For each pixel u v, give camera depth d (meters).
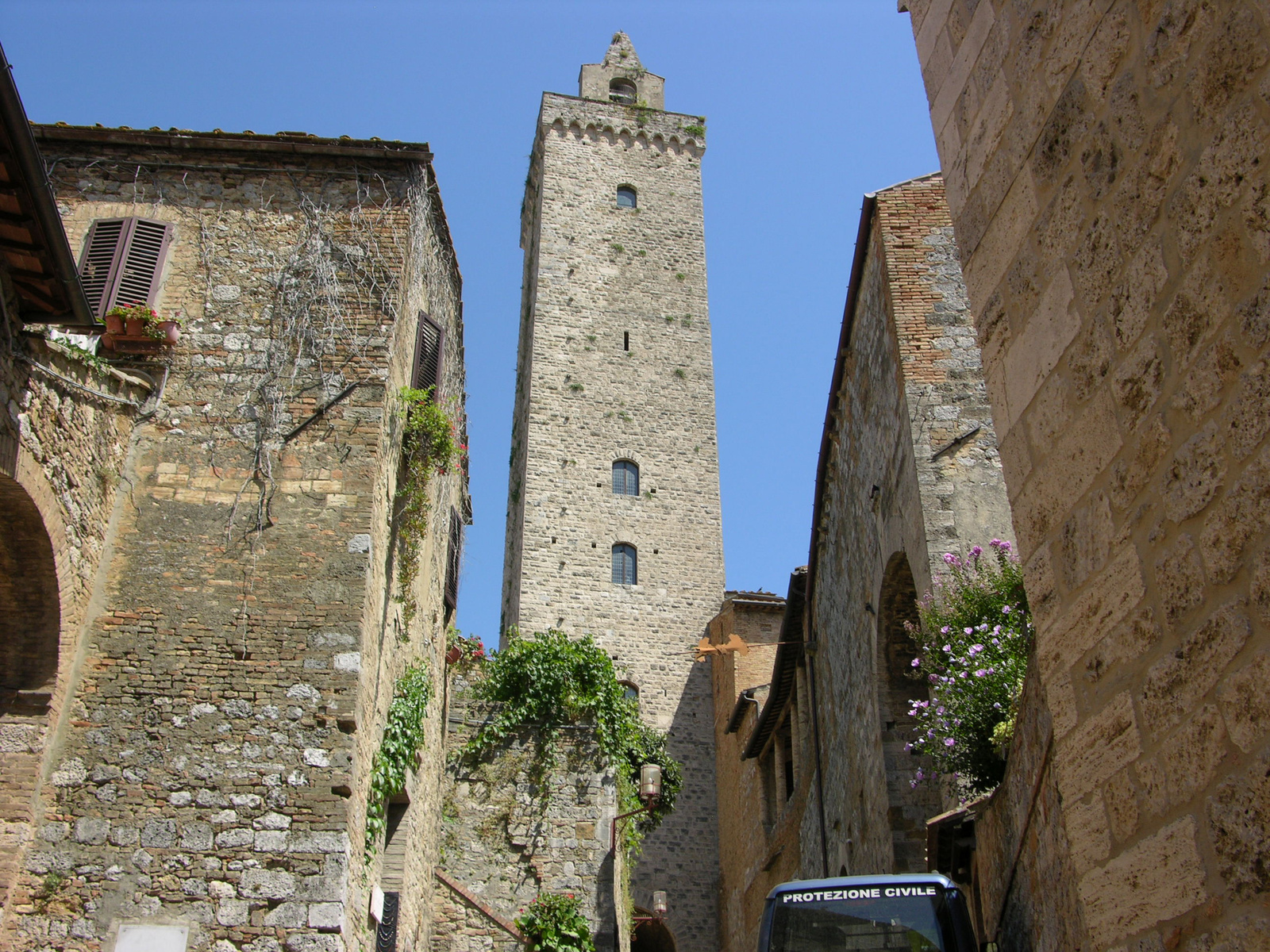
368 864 11.49
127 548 11.27
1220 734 4.76
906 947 9.97
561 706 17.98
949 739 11.85
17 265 9.27
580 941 15.74
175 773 10.38
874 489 18.06
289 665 10.91
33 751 10.13
